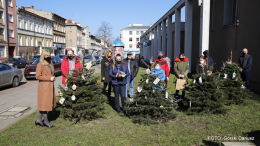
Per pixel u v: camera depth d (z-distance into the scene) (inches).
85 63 203.9
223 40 470.9
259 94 315.3
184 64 267.9
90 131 174.1
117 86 220.7
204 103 210.4
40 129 179.9
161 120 196.4
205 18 436.1
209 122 191.3
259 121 189.9
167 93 193.0
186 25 612.7
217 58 502.9
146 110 192.7
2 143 150.3
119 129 178.7
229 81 254.5
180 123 192.4
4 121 207.8
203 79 220.7
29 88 429.1
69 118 203.9
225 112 213.6
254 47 351.6
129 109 194.7
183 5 676.1
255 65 348.2
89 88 195.6
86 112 193.2
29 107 263.4
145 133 167.9
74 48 2632.9
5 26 1309.1
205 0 432.1
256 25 345.1
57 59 711.1
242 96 254.8
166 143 148.9
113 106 257.1
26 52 1528.1
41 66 179.2
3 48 1304.1
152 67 213.9
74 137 160.4
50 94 182.2
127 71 221.0
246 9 375.2
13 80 442.3
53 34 2108.8
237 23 404.5
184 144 145.6
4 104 283.0
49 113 228.2
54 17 2113.7
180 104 253.4
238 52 404.2
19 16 1461.6
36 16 1708.9
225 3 458.0
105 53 273.9
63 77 225.5
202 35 440.1
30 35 1622.8
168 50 880.9
